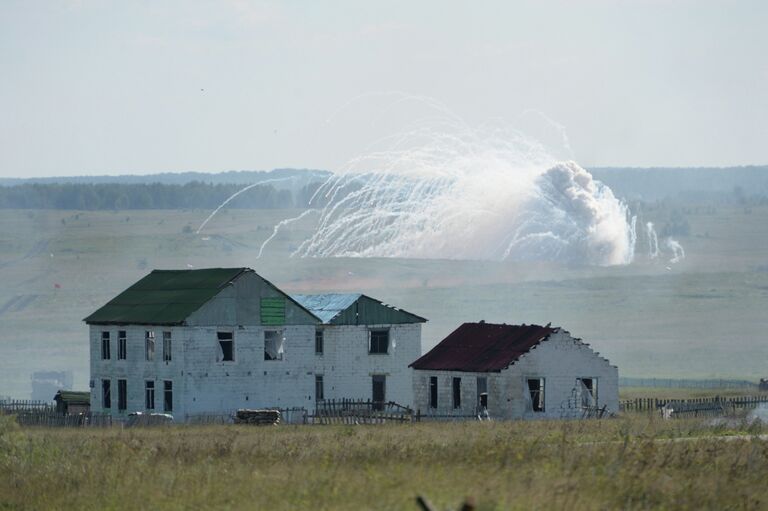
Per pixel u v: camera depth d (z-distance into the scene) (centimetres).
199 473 12531
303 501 10519
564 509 9919
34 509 11788
